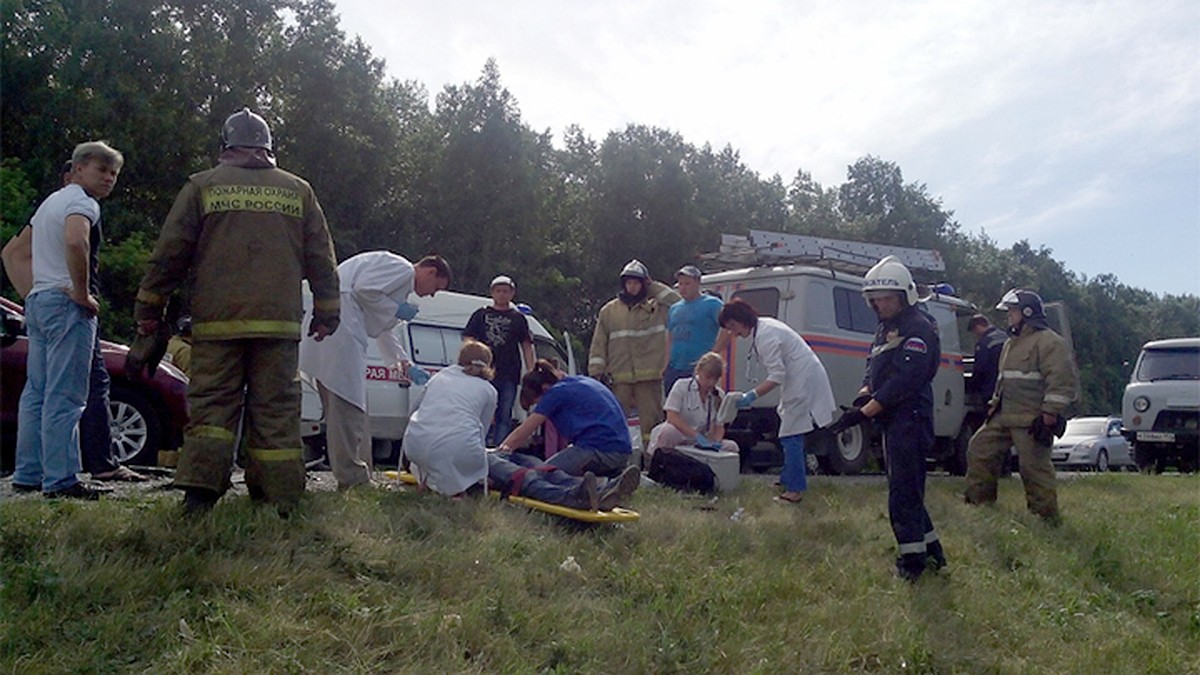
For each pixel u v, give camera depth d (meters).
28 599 4.02
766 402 13.08
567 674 4.30
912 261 16.12
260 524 5.04
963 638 5.54
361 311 6.94
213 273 5.23
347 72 32.12
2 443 8.44
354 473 6.88
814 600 5.72
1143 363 20.00
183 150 27.53
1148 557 7.97
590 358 9.88
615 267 43.56
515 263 37.03
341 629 4.21
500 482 6.69
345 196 32.88
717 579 5.62
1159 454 19.62
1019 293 9.16
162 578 4.29
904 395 6.28
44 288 5.90
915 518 6.33
